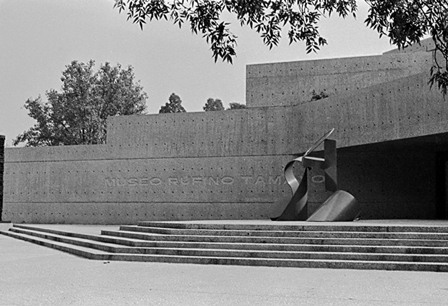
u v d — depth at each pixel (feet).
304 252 36.58
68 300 22.98
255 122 75.72
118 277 30.25
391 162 71.61
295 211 56.08
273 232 40.68
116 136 81.51
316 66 82.53
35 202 84.48
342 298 23.39
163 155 79.25
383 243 36.94
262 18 18.01
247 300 22.91
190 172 77.87
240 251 37.58
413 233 37.45
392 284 27.48
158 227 47.44
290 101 82.94
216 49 16.94
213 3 16.97
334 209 53.52
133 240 43.57
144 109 141.49
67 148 83.71
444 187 71.46
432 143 64.34
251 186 75.10
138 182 79.92
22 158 85.76
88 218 81.61
